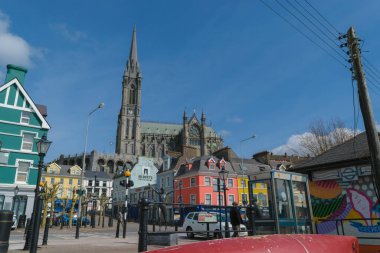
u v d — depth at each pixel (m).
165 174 56.97
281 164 60.31
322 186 12.98
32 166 30.72
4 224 9.56
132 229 33.94
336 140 34.62
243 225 16.06
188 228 20.75
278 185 11.09
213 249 2.49
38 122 32.44
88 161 117.00
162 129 137.00
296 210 11.36
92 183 82.56
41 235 22.22
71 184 79.06
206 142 127.88
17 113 31.55
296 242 2.95
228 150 55.81
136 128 129.38
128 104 132.88
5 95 31.36
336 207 12.35
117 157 118.44
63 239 18.19
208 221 9.67
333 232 12.20
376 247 10.91
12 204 28.89
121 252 11.30
